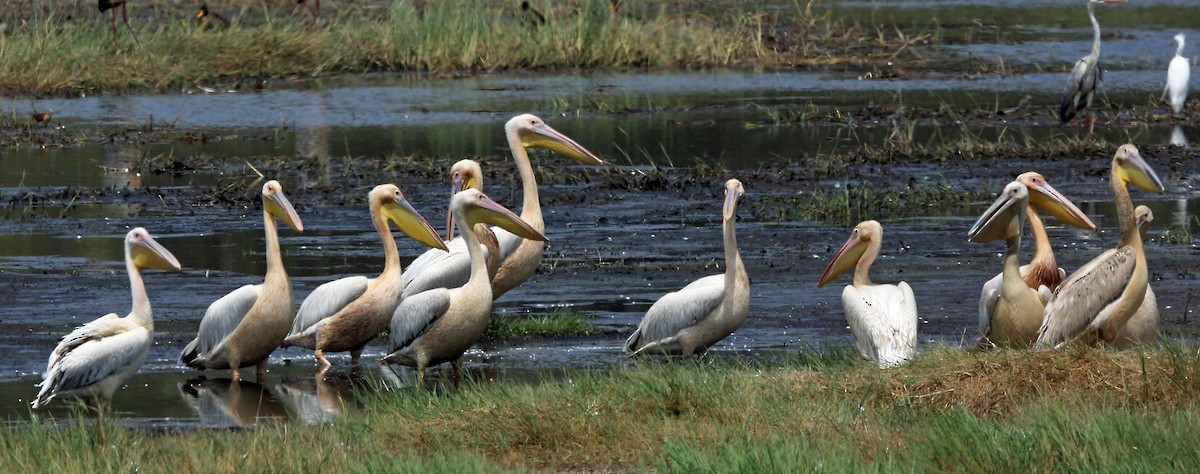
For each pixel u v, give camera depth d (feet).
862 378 31.04
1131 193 66.33
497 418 29.22
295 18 121.39
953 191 65.87
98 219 61.00
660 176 68.64
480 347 41.57
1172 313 43.37
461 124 87.56
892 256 53.83
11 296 47.26
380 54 112.47
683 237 57.67
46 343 41.16
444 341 37.65
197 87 101.55
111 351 33.55
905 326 33.71
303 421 31.63
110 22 112.88
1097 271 32.91
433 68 110.83
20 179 69.92
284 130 85.46
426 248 55.83
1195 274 49.14
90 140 81.30
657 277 50.78
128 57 102.73
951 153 76.33
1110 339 33.32
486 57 112.27
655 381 30.86
